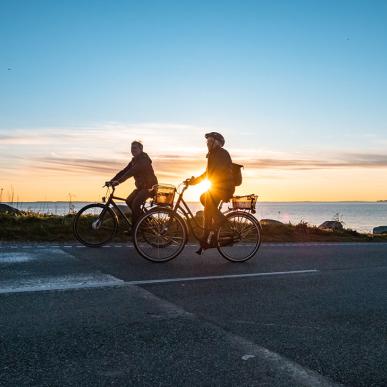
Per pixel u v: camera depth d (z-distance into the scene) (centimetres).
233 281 627
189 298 528
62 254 779
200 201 798
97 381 312
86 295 523
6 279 587
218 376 324
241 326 434
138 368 333
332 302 537
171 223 778
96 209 903
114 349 366
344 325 451
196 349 371
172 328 420
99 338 389
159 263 742
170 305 495
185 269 700
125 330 410
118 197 912
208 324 435
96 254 794
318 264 792
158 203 775
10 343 372
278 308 502
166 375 324
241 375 327
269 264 776
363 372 341
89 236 920
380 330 440
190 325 430
